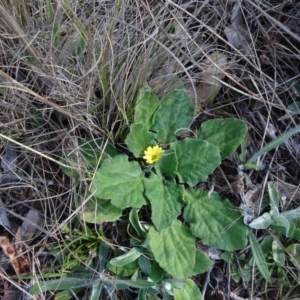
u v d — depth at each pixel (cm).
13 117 29
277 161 32
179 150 29
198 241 29
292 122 32
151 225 29
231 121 30
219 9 34
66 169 29
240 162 31
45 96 30
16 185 30
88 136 30
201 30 34
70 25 30
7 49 30
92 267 29
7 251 29
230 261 29
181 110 30
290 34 32
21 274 29
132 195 28
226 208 29
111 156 30
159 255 28
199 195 29
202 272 28
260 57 34
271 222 29
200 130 30
